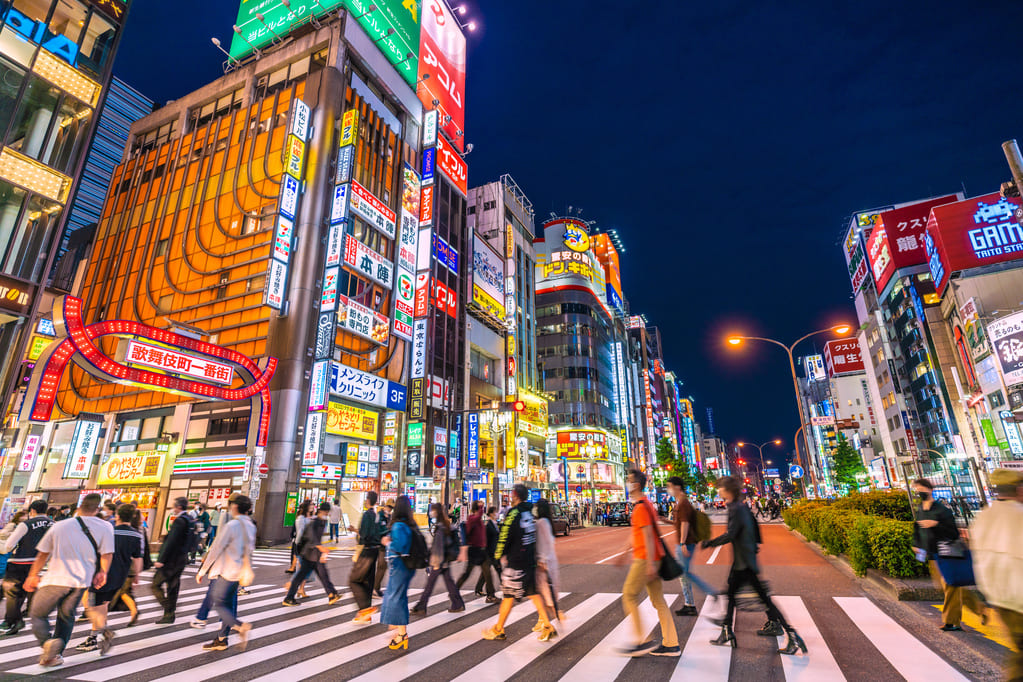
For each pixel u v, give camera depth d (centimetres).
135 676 512
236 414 2834
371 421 3341
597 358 7469
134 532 668
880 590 856
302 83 3547
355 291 3353
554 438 6881
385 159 3938
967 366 4762
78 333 1852
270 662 556
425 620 766
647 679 484
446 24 5369
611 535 2730
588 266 7925
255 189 3250
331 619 775
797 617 717
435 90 4919
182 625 746
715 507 8525
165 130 4116
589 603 866
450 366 4375
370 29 4003
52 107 1986
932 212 5006
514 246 6538
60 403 3478
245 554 636
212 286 3164
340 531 2869
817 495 2438
